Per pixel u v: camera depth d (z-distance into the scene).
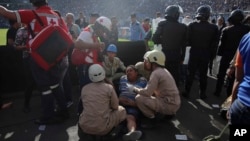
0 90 5.46
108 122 3.44
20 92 5.68
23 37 4.44
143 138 3.73
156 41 5.20
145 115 4.02
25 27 4.34
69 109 4.84
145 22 10.76
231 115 1.98
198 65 5.37
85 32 3.89
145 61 4.09
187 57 6.29
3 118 4.41
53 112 4.18
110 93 3.48
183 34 5.10
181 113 4.70
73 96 5.59
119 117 3.61
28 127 4.08
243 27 5.11
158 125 4.18
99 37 4.11
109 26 4.01
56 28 3.69
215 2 32.84
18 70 5.62
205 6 5.18
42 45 3.65
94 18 6.36
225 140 3.72
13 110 4.77
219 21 7.56
